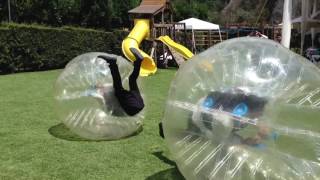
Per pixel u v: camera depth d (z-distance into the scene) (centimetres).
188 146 323
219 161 308
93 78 556
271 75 314
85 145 553
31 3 2422
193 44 2512
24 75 1554
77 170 455
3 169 459
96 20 2867
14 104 880
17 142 570
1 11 2314
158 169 458
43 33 1795
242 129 301
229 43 347
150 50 1933
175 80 350
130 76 575
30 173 446
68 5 2636
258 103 303
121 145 553
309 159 303
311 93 309
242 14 5428
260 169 300
